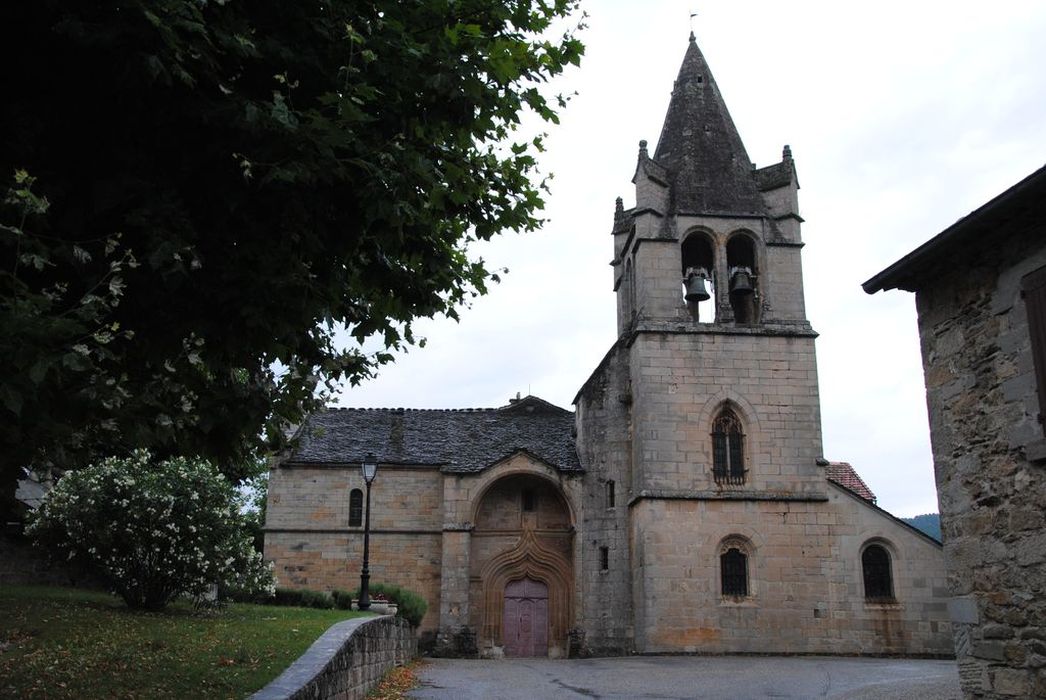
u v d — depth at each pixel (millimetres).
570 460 34594
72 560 18953
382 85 8227
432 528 34625
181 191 7613
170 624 15945
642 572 29453
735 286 31500
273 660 11914
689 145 34125
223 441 9055
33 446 7195
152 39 6582
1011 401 10211
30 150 6961
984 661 10445
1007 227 10234
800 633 28594
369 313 9703
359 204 7770
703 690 17969
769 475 30125
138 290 7387
